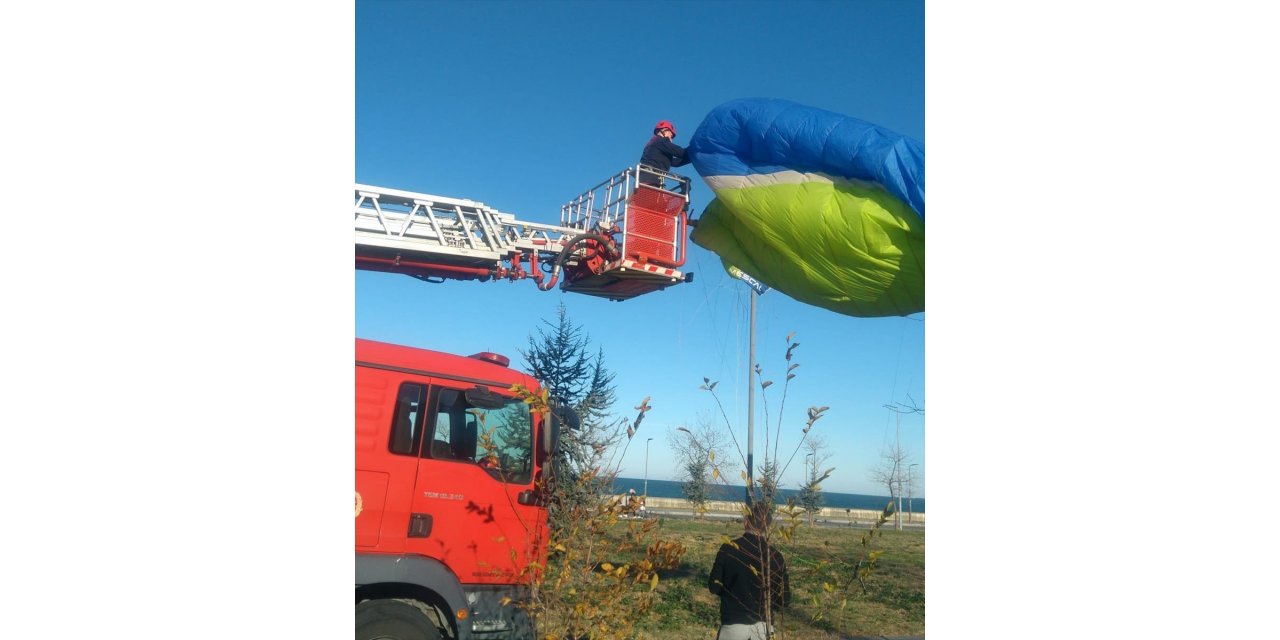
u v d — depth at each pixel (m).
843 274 4.36
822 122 4.35
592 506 4.55
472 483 5.69
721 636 4.79
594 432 4.74
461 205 7.62
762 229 4.66
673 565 4.52
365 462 5.36
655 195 7.61
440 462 5.62
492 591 5.65
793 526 4.02
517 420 6.00
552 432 5.85
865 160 4.10
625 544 4.53
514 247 7.88
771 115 4.54
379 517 5.35
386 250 7.35
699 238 5.54
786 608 4.67
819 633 4.70
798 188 4.42
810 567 4.29
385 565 5.26
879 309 4.45
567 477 5.61
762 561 4.29
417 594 5.47
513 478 5.85
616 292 8.53
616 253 7.50
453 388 5.80
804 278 4.58
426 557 5.43
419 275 7.88
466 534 5.62
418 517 5.47
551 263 8.26
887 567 13.91
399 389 5.60
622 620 4.57
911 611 10.80
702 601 10.75
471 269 7.85
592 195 8.22
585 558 4.55
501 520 5.75
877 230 4.15
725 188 4.80
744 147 4.76
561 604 4.59
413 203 7.45
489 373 6.02
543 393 4.94
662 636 8.73
